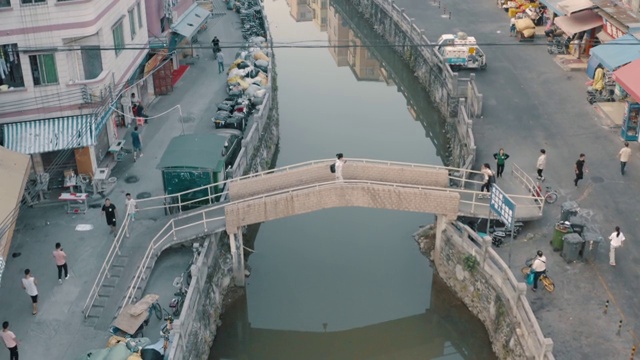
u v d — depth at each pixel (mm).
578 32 52094
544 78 51781
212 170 35094
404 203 34719
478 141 42906
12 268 31906
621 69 42531
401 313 35219
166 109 48281
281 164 49719
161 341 26922
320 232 42219
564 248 31922
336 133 55500
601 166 39719
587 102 47594
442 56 54312
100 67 39031
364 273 38000
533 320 27234
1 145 36281
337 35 83000
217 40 56875
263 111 47594
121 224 34781
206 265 32094
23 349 27391
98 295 30016
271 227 42906
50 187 38031
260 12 70000
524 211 34781
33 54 36312
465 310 33938
